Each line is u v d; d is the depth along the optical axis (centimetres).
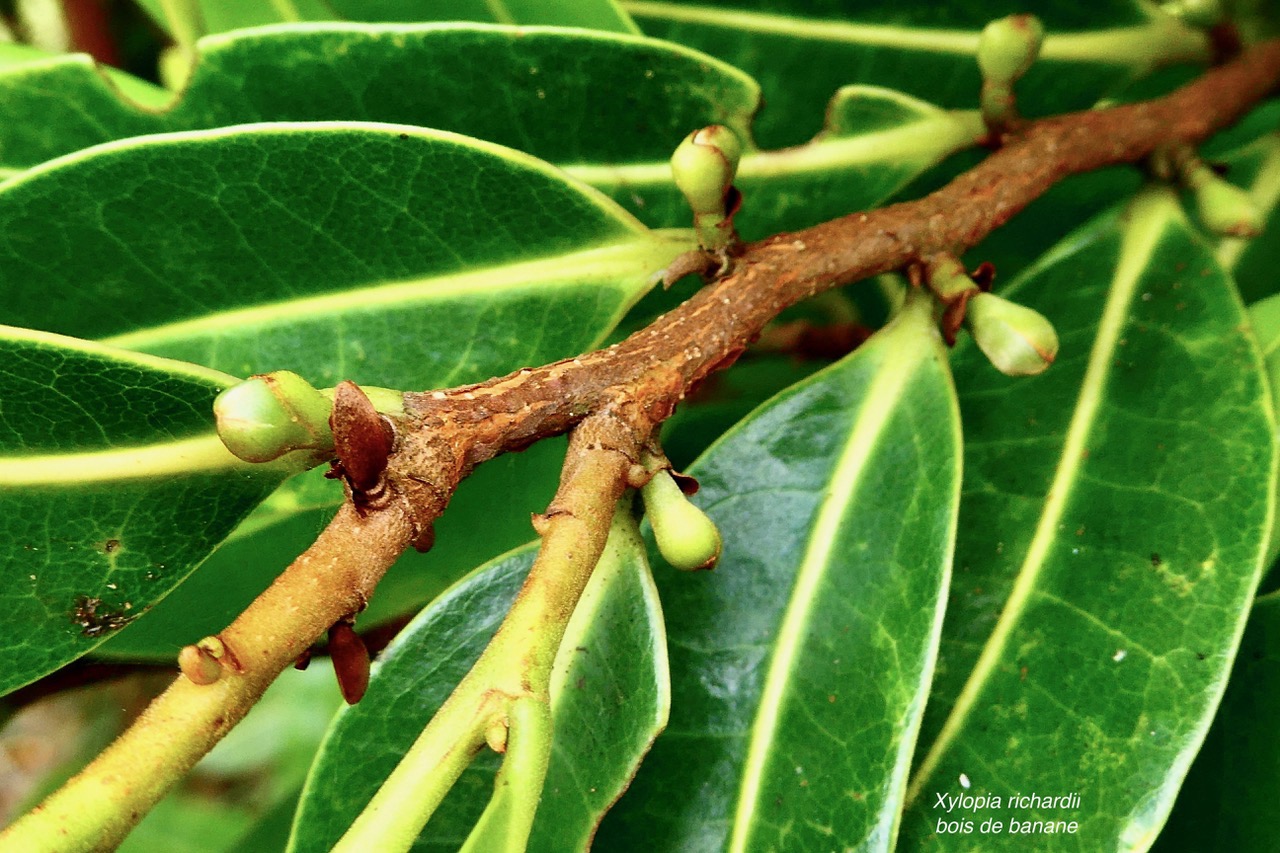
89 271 25
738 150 25
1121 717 25
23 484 24
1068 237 29
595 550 23
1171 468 26
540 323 26
